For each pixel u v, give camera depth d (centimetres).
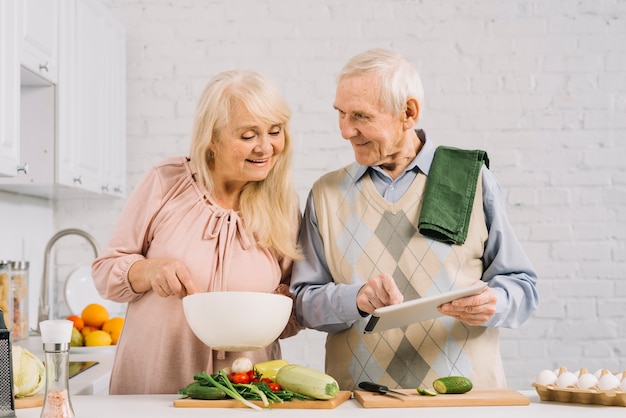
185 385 184
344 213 192
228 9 362
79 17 302
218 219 188
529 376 350
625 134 356
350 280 187
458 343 183
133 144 362
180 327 183
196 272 182
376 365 184
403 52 359
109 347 289
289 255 190
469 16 359
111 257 186
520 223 355
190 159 193
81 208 363
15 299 293
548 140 357
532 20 358
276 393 152
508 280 180
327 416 141
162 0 363
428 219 183
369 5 360
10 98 231
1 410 143
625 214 354
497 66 358
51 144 279
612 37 358
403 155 190
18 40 239
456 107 357
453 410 146
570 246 354
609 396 149
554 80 358
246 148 179
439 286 183
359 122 179
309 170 357
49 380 136
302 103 358
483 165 190
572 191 355
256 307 162
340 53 359
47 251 324
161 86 362
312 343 351
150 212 187
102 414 143
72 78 293
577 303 352
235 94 178
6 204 317
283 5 360
